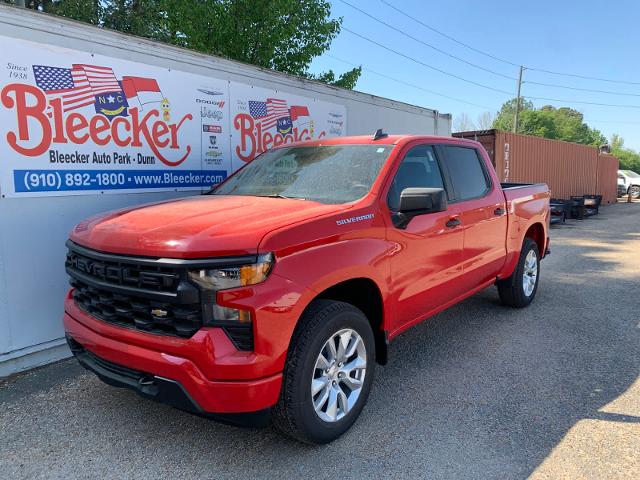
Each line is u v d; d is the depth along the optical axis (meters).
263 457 3.00
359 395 3.29
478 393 3.83
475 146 5.14
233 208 3.28
